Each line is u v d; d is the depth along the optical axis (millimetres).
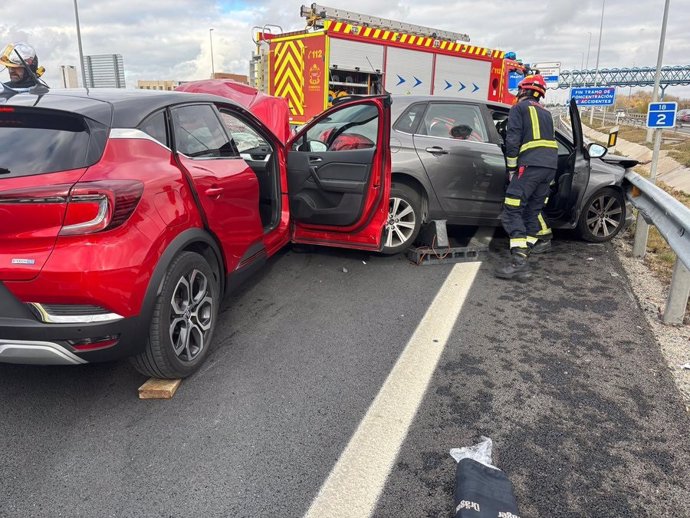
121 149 2779
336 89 10109
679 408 2971
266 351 3541
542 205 5121
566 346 3682
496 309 4301
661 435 2744
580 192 5590
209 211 3277
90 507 2217
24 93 3139
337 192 4703
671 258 5605
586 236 6207
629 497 2330
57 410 2865
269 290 4621
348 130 5254
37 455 2518
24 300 2469
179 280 2947
